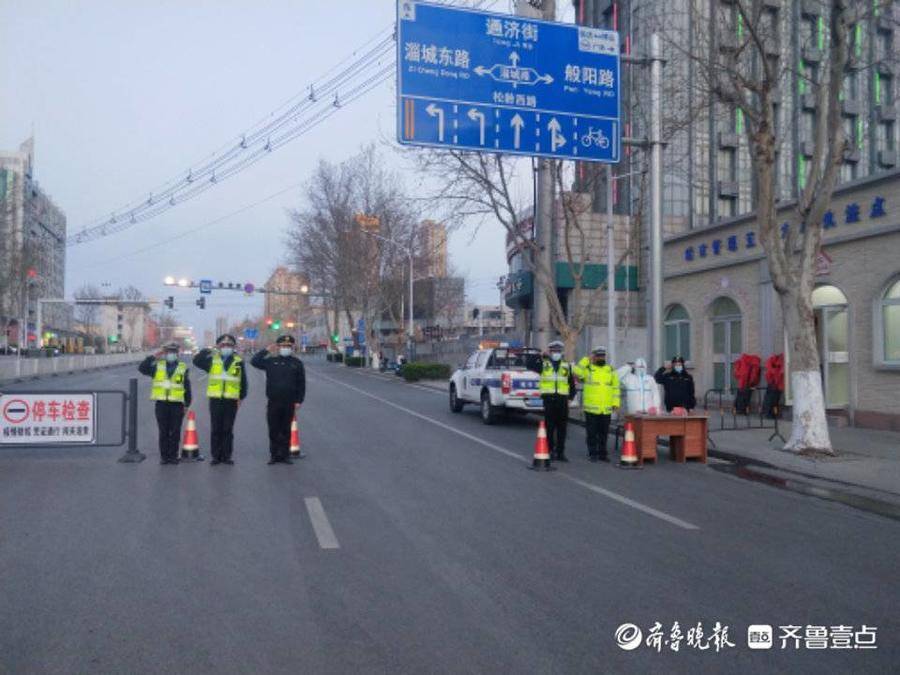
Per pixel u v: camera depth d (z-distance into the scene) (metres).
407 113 13.91
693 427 12.71
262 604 5.50
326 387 32.41
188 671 4.40
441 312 80.56
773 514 8.79
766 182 13.03
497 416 18.08
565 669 4.48
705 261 20.84
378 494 9.45
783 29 23.95
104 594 5.70
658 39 16.16
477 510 8.65
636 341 25.56
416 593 5.77
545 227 20.41
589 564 6.58
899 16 20.06
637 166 25.66
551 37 14.77
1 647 4.73
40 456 12.22
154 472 10.84
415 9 14.05
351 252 51.28
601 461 12.67
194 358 11.92
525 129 14.52
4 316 46.34
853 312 16.19
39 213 61.97
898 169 14.95
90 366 51.81
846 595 5.89
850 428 15.99
